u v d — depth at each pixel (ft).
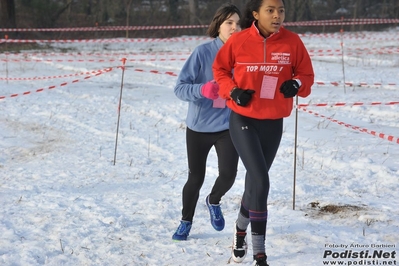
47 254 19.21
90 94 52.60
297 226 21.11
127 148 34.73
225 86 16.90
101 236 20.70
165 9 136.56
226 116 19.35
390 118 40.98
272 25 16.51
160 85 58.90
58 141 36.63
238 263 17.99
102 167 30.68
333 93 51.03
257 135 17.01
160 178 28.66
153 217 22.79
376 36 111.65
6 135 38.22
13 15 112.88
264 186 16.31
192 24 125.49
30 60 80.69
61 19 125.90
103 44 106.22
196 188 20.01
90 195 25.79
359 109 43.62
